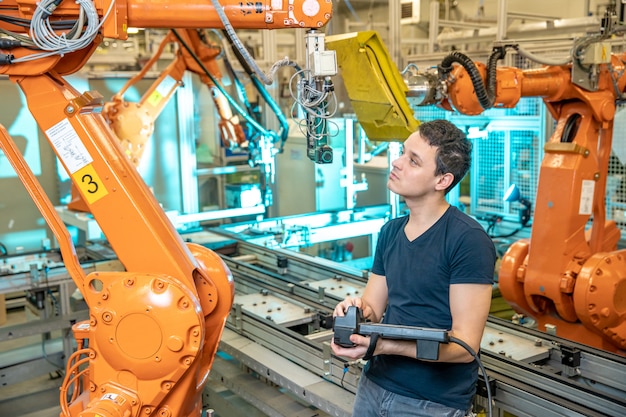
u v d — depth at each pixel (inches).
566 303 137.1
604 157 139.6
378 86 105.7
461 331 66.4
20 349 168.7
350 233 199.5
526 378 93.0
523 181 201.5
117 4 79.9
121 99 192.7
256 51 264.7
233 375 126.3
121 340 82.3
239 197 251.4
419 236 71.7
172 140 246.4
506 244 197.6
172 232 88.8
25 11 79.7
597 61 127.5
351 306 66.3
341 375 100.0
